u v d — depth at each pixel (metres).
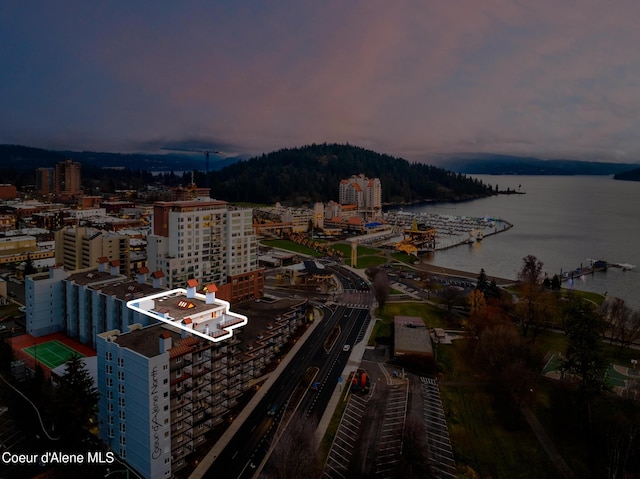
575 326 154.88
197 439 125.81
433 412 144.50
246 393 152.75
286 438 122.31
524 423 140.50
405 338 190.88
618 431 124.94
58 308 188.50
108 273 194.50
